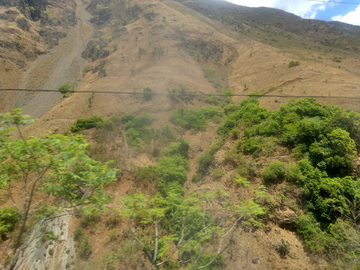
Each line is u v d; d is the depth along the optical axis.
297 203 16.80
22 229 6.64
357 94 30.08
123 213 8.65
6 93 52.72
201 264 14.80
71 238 17.23
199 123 34.06
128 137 30.11
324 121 20.66
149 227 17.81
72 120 36.44
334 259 13.21
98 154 26.55
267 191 18.12
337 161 17.56
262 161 20.73
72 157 5.79
